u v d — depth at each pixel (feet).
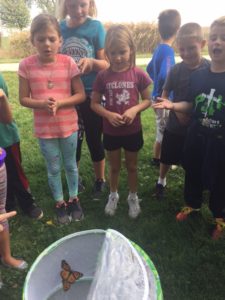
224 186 8.20
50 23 7.84
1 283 7.54
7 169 8.77
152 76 11.02
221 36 7.20
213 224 9.09
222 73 7.45
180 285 7.43
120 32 7.93
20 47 51.80
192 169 8.52
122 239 5.71
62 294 6.61
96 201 10.36
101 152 10.32
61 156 10.18
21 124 17.24
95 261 6.55
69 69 8.41
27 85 8.38
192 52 8.36
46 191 10.93
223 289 7.34
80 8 8.86
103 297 5.29
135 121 8.64
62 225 9.34
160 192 10.36
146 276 5.20
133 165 9.16
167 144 9.55
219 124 7.58
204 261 8.04
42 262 6.03
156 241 8.66
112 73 8.36
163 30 10.49
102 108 8.59
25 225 9.39
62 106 8.32
